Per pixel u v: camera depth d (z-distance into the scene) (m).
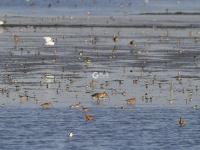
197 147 32.12
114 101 41.06
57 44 65.88
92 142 32.72
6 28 82.94
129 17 105.50
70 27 85.69
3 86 44.50
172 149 31.83
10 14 111.12
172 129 35.09
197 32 79.56
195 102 41.06
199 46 65.31
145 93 43.00
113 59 56.31
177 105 40.31
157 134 34.16
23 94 42.34
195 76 48.78
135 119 36.88
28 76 47.97
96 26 87.50
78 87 44.56
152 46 65.00
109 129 34.94
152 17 106.06
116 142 32.78
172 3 158.38
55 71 50.03
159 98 41.91
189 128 35.31
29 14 111.69
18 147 31.83
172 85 45.47
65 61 54.78
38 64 53.12
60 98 41.56
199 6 145.62
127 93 43.03
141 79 47.47
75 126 35.47
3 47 62.94
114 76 48.41
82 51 60.75
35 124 35.75
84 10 127.06
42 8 134.38
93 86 44.88
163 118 37.25
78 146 32.06
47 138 33.31
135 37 73.62
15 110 38.66
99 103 40.56
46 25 87.69
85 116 36.75
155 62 54.88
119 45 65.69
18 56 57.09
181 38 72.62
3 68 51.03
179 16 109.25
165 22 94.88
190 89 44.34
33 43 66.50
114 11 124.56
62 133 34.25
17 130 34.62
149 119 36.97
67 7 139.00
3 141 32.75
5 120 36.47
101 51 61.03
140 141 32.94
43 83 45.62
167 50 62.12
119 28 85.00
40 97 41.72
